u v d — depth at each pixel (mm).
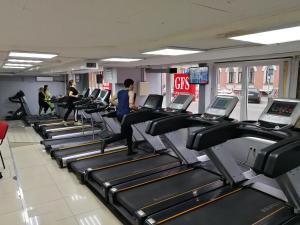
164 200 2912
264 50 3904
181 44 3359
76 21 2119
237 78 5336
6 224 2896
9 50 3947
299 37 2619
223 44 3334
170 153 4805
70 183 4020
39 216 3061
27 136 7836
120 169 4031
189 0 1561
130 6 1688
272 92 4816
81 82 12172
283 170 1915
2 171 4535
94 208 3246
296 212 2467
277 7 1724
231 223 2424
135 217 2648
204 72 5824
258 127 2711
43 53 4273
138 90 8391
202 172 3801
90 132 6957
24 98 11891
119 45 3500
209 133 2734
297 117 2551
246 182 3236
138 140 5457
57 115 10875
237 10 1796
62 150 5336
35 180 4141
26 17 1972
